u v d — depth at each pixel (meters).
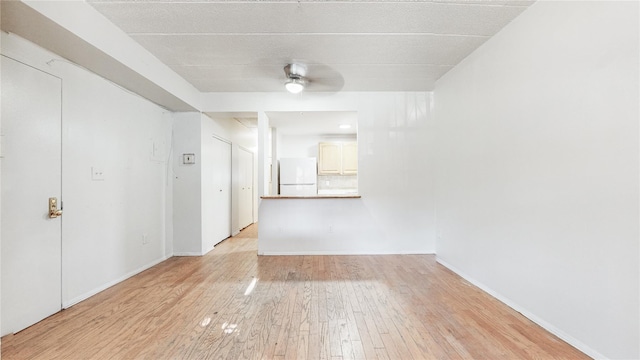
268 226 4.08
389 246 4.05
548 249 1.97
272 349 1.79
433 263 3.61
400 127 4.03
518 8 2.12
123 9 2.10
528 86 2.13
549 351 1.75
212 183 4.44
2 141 1.90
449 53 2.87
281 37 2.52
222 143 4.95
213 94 4.01
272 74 3.36
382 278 3.07
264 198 3.99
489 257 2.63
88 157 2.60
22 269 2.03
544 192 2.00
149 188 3.53
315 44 2.65
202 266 3.53
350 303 2.45
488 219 2.63
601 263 1.62
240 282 2.97
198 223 4.03
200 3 2.03
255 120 5.57
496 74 2.49
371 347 1.80
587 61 1.69
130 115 3.17
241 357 1.71
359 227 4.06
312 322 2.12
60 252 2.32
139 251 3.32
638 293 1.45
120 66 2.48
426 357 1.70
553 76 1.91
